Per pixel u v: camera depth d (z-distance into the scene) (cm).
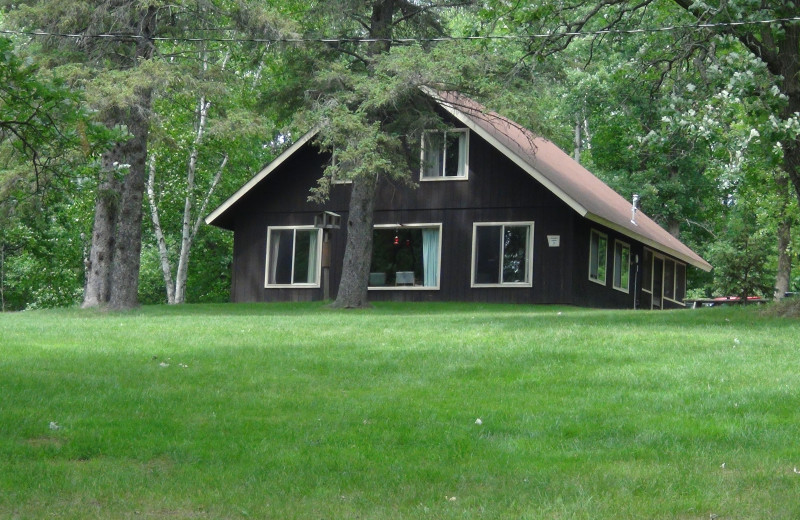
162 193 4191
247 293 3381
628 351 1446
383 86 2439
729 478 793
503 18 2072
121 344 1627
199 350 1530
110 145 1224
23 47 2505
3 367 1337
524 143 3403
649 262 3725
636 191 4525
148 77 2370
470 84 2425
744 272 3472
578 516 695
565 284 3005
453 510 713
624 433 956
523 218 3073
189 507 727
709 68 1775
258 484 786
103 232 2906
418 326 1880
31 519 689
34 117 1177
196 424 1011
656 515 699
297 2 3166
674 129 1778
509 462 853
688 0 1897
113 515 704
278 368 1361
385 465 846
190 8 2542
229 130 2464
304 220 3331
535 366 1341
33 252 4409
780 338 1564
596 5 2103
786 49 1869
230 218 3478
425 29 2738
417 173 3206
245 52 2659
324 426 999
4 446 898
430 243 3184
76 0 2423
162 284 4681
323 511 716
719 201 5034
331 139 2483
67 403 1102
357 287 2825
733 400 1088
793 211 3825
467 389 1205
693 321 1897
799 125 1711
